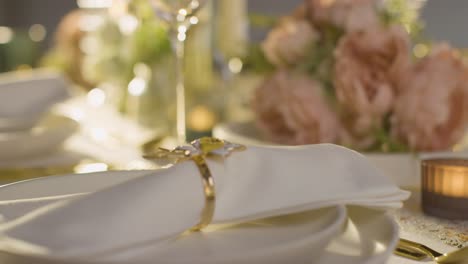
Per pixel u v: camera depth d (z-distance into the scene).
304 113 0.90
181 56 1.00
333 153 0.53
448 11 4.37
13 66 2.44
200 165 0.49
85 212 0.44
